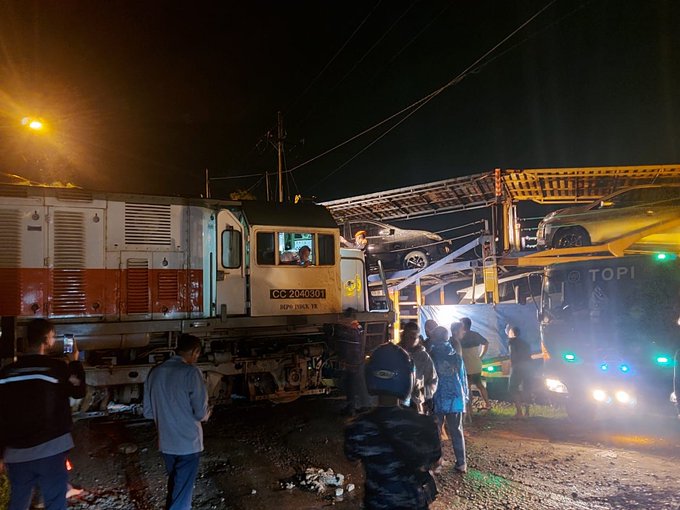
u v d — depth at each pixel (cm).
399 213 1845
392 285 1677
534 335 1191
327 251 1055
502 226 1520
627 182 1498
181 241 948
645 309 792
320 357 1027
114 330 857
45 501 396
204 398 443
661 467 608
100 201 898
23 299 839
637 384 758
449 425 607
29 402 388
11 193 852
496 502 520
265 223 995
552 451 681
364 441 310
